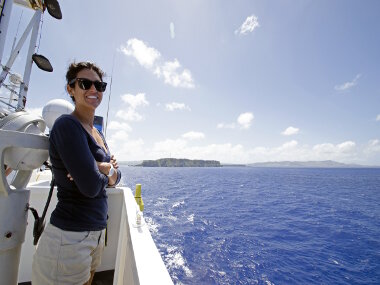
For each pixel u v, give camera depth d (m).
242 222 18.88
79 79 1.69
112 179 1.70
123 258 2.14
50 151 1.41
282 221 19.94
